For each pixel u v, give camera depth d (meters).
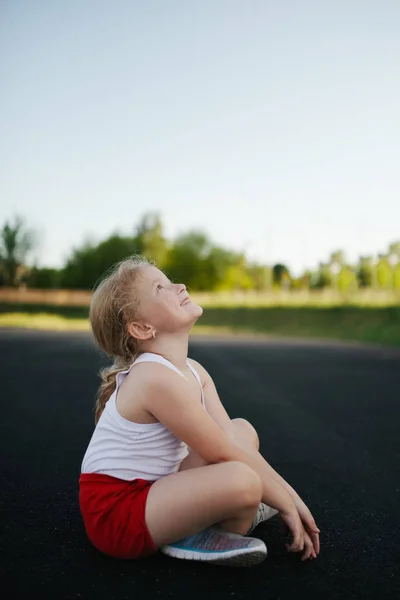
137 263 2.22
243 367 8.49
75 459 3.31
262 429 4.26
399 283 24.67
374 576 1.88
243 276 34.84
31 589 1.75
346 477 3.06
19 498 2.62
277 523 2.36
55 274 33.75
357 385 6.65
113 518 1.90
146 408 1.94
